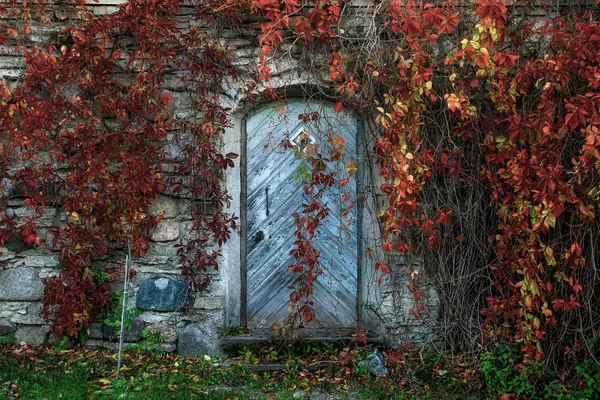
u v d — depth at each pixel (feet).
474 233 18.89
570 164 18.03
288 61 19.25
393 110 18.10
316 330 20.12
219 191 19.12
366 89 18.48
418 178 17.81
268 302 20.43
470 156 18.92
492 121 18.10
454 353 19.24
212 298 19.67
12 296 19.43
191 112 19.39
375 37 18.17
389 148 17.37
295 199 20.26
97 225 19.11
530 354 17.17
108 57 19.20
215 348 19.45
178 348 19.44
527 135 17.08
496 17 16.03
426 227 17.74
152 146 18.88
